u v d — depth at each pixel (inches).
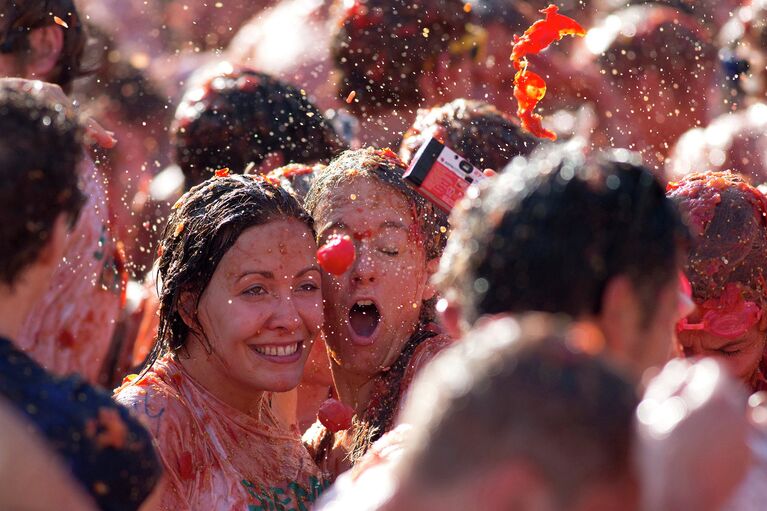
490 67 509.4
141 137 580.4
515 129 360.5
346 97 511.2
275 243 300.5
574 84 593.0
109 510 207.8
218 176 318.3
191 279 302.5
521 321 168.7
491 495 153.1
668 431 163.0
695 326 315.9
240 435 304.2
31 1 395.5
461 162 304.8
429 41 496.7
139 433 214.8
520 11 519.2
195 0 799.7
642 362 205.8
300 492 307.3
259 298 300.2
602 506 153.4
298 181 373.7
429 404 160.6
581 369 156.8
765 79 571.8
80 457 204.5
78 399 208.4
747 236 312.2
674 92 598.9
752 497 182.4
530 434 152.6
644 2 709.3
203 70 656.4
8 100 217.3
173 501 287.0
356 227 315.6
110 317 353.4
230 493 293.1
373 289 314.8
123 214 538.9
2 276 214.1
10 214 211.2
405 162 354.3
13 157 211.0
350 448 320.5
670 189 329.7
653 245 203.5
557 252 200.7
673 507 161.2
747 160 545.3
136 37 775.1
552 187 204.4
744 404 168.7
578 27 342.3
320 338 360.8
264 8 817.5
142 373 309.6
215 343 301.4
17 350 211.6
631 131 595.2
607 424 153.6
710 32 681.6
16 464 197.6
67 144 220.2
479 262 206.1
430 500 156.6
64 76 416.8
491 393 155.4
